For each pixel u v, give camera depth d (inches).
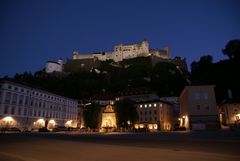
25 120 2471.7
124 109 2630.4
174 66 6363.2
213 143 668.7
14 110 2320.4
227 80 3341.5
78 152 527.5
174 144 668.7
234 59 3759.8
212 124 2103.8
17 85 2380.7
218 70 3690.9
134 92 3912.4
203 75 3934.5
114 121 3368.6
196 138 911.7
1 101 2170.3
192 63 4709.6
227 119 2347.4
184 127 2342.5
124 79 6186.0
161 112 3132.4
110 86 5767.7
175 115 3914.9
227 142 695.7
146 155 454.9
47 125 2874.0
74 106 3668.8
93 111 2839.6
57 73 6343.5
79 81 5684.1
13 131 2096.5
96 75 6451.8
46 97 2896.2
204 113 2186.3
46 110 2871.6
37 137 1166.3
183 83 5009.8
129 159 414.0
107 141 863.1
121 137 1165.1
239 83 3147.1
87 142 816.9
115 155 467.2
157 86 5226.4
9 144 744.3
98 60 7219.5
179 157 418.3
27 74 5654.5
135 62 6914.4
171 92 4800.7
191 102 2237.9
